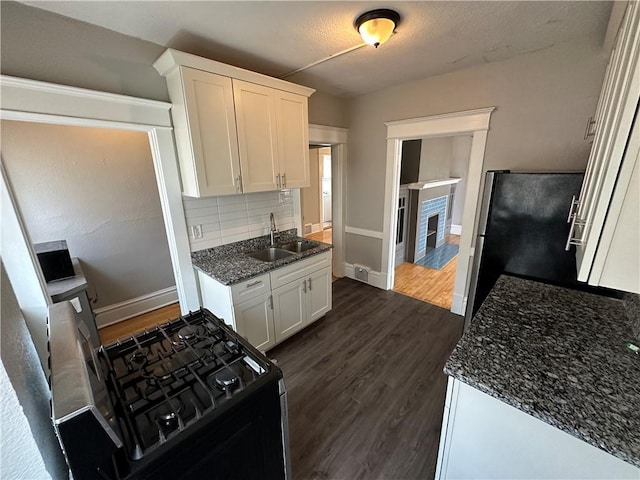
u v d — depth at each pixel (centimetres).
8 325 67
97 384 79
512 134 242
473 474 104
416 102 292
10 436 51
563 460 83
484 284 216
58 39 153
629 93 59
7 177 124
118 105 176
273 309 235
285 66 239
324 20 167
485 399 94
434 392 199
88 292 281
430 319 298
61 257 216
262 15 159
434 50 213
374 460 153
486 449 98
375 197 356
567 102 214
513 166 247
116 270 298
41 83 147
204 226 236
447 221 652
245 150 215
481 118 253
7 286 80
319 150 674
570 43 204
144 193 307
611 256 67
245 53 210
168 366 112
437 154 523
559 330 122
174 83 185
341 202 388
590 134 174
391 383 209
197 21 163
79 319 104
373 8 156
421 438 165
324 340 264
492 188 200
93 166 271
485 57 228
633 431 74
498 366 100
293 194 303
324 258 277
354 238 396
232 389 97
